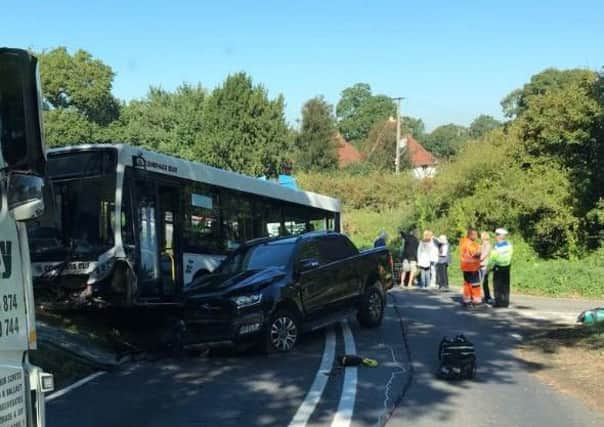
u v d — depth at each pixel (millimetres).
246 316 11102
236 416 7586
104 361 10594
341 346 11953
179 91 72438
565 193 29297
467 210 33281
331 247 13250
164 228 14086
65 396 8602
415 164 81125
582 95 29328
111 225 12367
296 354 11328
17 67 3375
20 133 3439
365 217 47312
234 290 11305
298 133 67750
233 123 55062
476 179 33812
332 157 67500
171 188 14398
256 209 18172
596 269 24828
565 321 15406
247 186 17719
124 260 12258
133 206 12742
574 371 9859
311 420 7387
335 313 12867
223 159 55344
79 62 64875
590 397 8359
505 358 10953
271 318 11312
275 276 11719
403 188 50812
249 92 55562
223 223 16375
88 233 12367
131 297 12188
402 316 15859
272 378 9516
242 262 12750
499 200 31641
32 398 3740
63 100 65688
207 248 15523
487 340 12648
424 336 12992
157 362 10914
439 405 7996
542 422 7293
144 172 13219
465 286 18172
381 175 53344
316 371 9945
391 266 14781
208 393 8695
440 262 25312
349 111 115562
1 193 3533
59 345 10656
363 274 13719
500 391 8695
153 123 68938
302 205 21125
